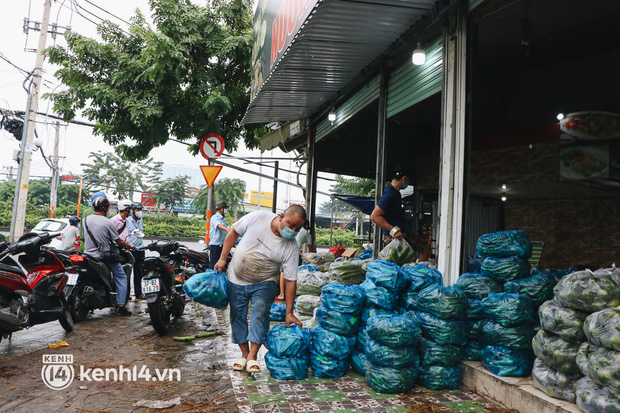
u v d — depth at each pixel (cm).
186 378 394
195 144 1494
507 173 1042
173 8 1350
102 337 551
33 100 2011
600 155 923
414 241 537
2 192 6269
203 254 993
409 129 1144
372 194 1802
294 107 916
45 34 2030
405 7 479
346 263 585
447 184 486
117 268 682
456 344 367
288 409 316
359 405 325
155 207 6631
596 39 808
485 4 451
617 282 289
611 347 259
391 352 349
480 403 334
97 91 1329
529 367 347
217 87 1373
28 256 521
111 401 340
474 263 500
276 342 386
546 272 393
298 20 491
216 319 679
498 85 1048
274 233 393
